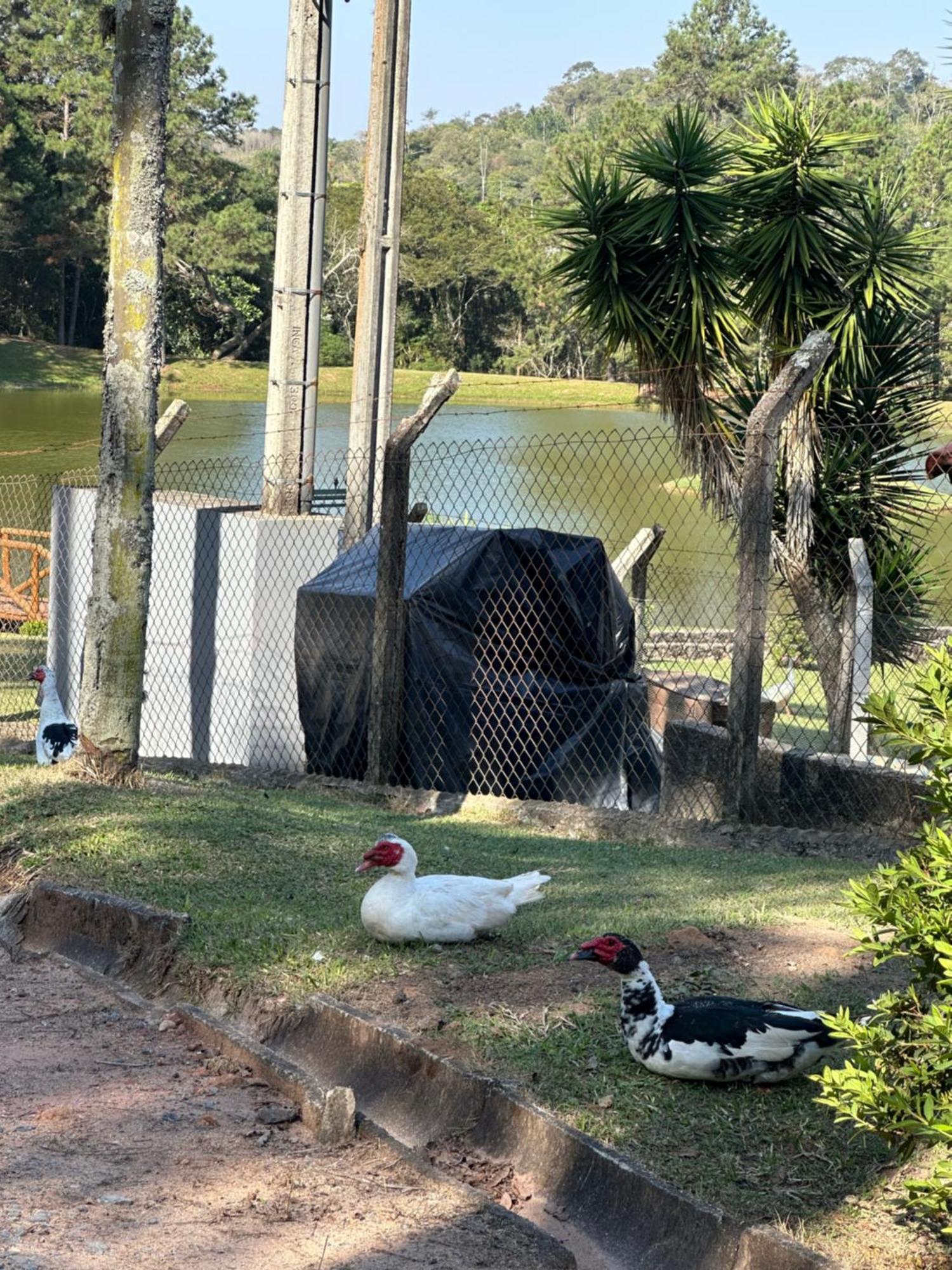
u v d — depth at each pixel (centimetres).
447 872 809
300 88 1412
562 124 19425
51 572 1531
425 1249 433
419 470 2700
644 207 1465
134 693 973
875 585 1452
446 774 1131
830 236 1493
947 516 1834
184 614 1345
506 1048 550
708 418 1470
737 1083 518
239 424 5181
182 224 7825
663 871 852
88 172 7781
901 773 924
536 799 1136
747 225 1520
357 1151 507
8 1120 516
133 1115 527
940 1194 392
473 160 17225
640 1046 520
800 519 1410
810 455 1423
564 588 1149
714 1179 455
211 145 8825
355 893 748
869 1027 441
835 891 793
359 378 1594
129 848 805
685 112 1511
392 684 1119
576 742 1154
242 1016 619
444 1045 552
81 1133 507
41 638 2127
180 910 711
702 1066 509
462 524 1287
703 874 844
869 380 1495
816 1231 422
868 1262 406
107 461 948
